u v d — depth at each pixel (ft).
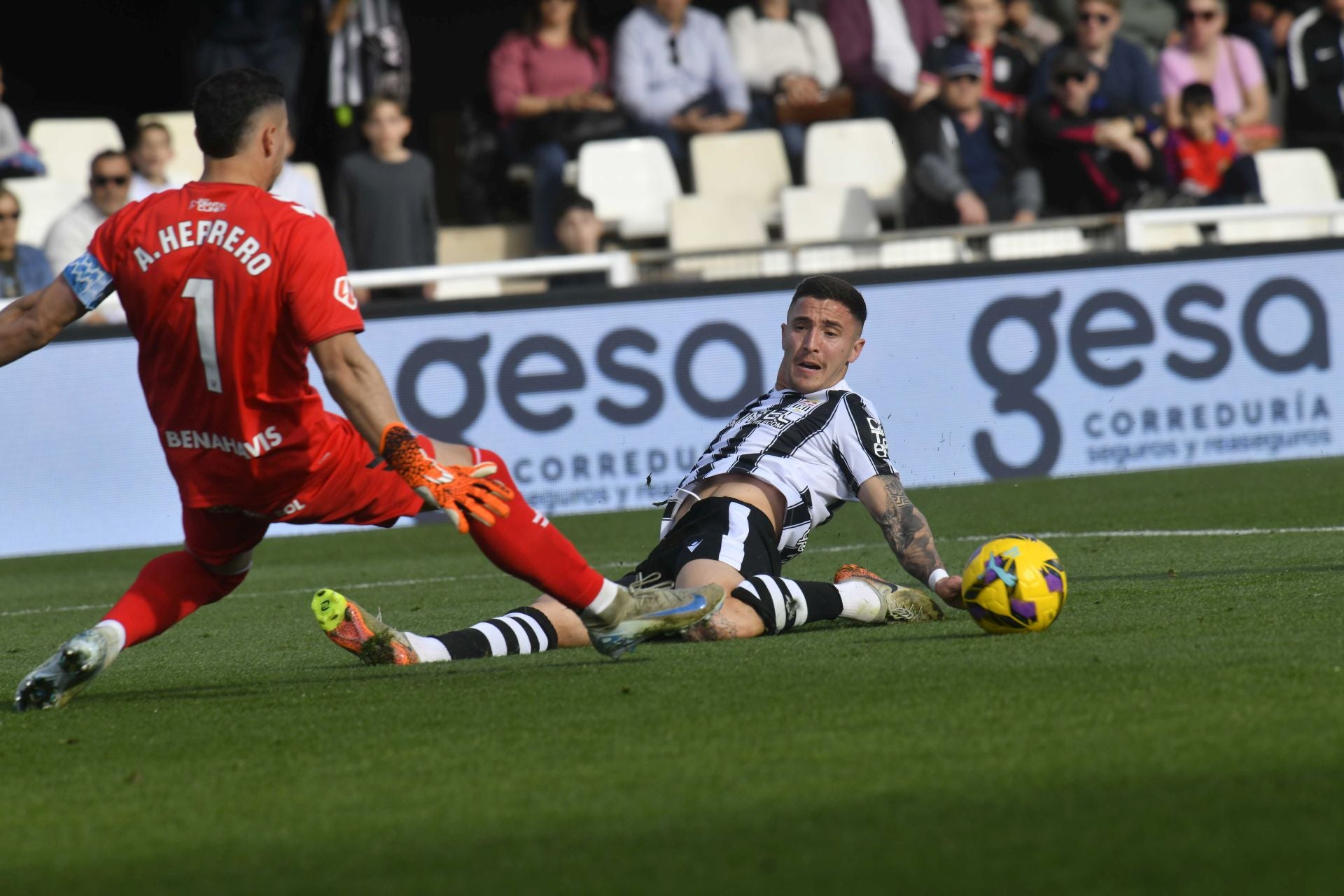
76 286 42.83
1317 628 45.78
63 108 193.67
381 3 150.71
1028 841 25.53
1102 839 25.41
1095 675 39.42
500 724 37.93
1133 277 129.90
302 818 29.96
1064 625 49.75
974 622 52.16
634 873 25.08
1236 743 31.14
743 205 149.38
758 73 159.63
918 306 127.44
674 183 150.92
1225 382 131.13
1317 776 28.43
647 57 153.48
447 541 111.65
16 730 41.24
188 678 50.88
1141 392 130.00
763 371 125.80
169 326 42.22
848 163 153.79
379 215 138.00
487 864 26.05
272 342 41.83
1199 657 41.24
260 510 44.34
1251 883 22.93
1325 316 132.57
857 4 161.99
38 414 119.96
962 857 24.93
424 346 122.11
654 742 34.76
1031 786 28.89
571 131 150.92
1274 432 131.95
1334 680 37.04
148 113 195.83
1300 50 164.66
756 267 132.05
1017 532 92.17
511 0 193.77
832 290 56.70
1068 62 145.28
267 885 25.63
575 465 123.65
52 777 35.14
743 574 53.01
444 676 46.68
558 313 123.34
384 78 150.61
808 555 88.38
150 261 42.09
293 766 34.78
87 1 191.21
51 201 145.38
